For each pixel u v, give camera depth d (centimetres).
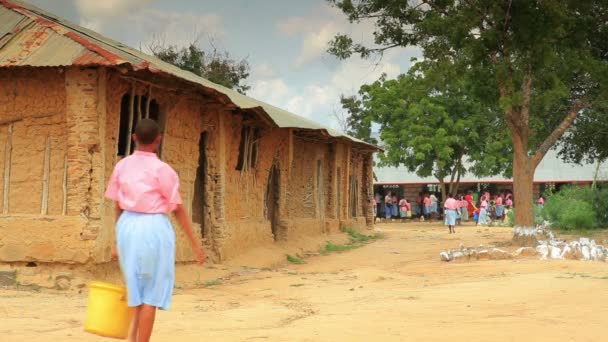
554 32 1894
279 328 845
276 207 2397
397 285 1349
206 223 1788
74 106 1261
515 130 2141
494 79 1986
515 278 1333
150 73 1345
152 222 572
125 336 582
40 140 1305
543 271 1468
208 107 1744
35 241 1267
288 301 1158
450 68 1983
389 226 4481
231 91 2362
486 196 4709
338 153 3066
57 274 1251
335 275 1605
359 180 3603
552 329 782
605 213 3534
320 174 2881
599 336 743
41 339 750
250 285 1432
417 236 3284
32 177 1304
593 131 3097
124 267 573
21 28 1327
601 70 2047
